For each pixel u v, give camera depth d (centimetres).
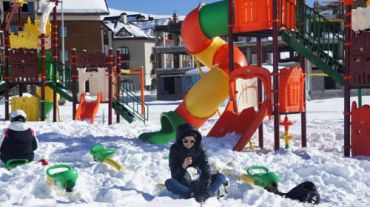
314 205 604
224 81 1315
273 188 653
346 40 1027
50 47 2117
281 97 1126
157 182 717
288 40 1162
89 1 6481
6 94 2003
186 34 1404
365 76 995
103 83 2016
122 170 785
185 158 622
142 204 551
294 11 1177
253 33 1247
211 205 565
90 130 1465
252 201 600
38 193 629
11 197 601
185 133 619
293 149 1130
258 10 1173
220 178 616
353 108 1024
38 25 1983
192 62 5888
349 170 789
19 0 2048
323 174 779
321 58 1183
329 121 1916
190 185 617
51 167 654
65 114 2692
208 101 1288
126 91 2769
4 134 863
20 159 857
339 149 1171
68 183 625
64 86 2048
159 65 5297
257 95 1332
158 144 1178
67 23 6303
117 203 568
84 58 2020
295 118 2097
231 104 1239
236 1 1226
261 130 1209
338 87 4284
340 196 664
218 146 1094
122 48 7556
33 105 2005
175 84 5150
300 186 630
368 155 998
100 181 723
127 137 1322
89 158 946
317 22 1273
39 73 2014
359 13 988
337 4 3944
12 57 1970
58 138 1258
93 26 6381
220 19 1298
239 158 955
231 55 1238
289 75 1129
